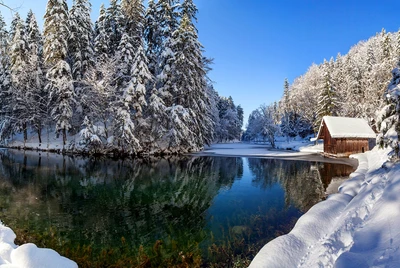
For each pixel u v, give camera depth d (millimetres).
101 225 8109
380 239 4168
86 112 28125
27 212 9109
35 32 32750
